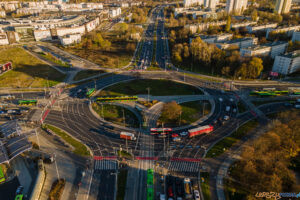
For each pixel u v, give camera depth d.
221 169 174.00
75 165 178.75
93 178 166.75
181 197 150.75
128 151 193.88
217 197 151.88
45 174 169.62
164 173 170.88
